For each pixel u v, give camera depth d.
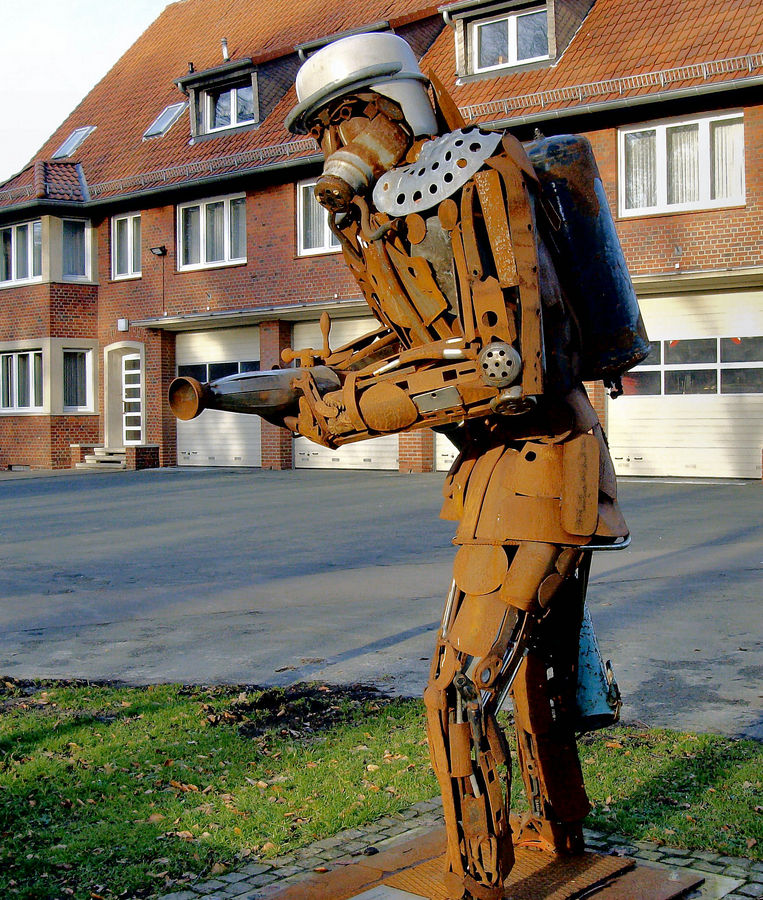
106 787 4.84
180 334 28.47
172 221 27.75
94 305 30.00
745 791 4.55
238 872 3.93
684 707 5.88
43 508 18.12
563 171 3.22
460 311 3.02
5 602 9.78
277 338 25.80
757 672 6.58
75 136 32.38
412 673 6.80
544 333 3.10
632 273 19.86
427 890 3.44
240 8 32.84
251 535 14.02
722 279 19.11
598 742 5.26
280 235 25.50
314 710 6.05
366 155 3.20
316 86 3.29
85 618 9.02
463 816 2.97
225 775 4.99
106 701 6.33
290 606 9.25
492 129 2.96
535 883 3.47
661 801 4.47
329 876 3.70
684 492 17.52
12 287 30.44
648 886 3.52
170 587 10.38
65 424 29.84
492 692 2.96
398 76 3.23
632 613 8.39
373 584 10.19
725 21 19.95
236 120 27.50
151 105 31.28
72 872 3.96
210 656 7.48
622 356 3.41
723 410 19.81
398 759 5.10
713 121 19.20
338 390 3.33
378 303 3.37
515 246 2.88
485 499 3.12
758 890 3.62
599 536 3.09
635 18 21.34
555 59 21.38
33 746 5.49
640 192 20.03
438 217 3.00
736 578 9.79
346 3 29.11
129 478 24.67
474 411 3.01
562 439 3.12
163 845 4.18
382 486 20.55
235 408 3.35
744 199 18.97
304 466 26.39
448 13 22.58
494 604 3.02
